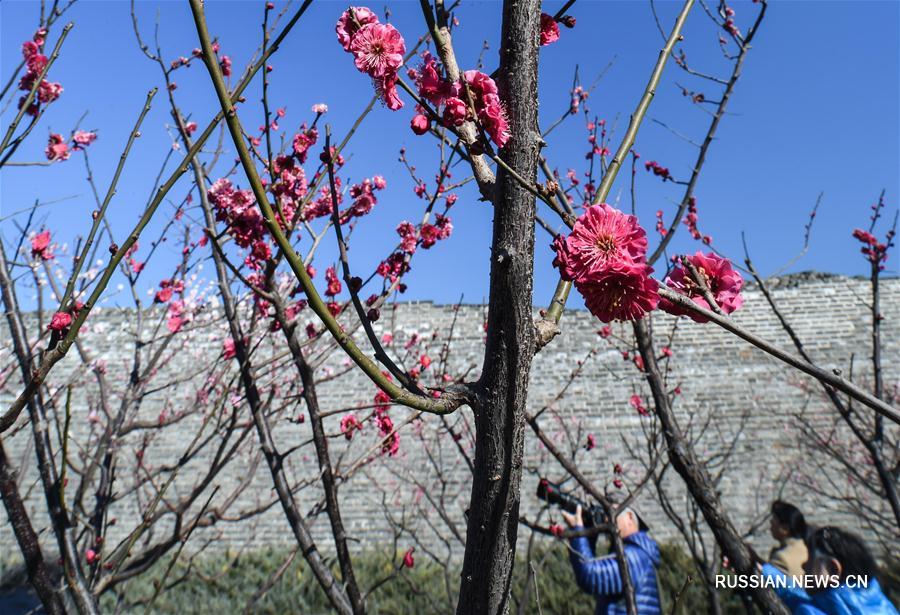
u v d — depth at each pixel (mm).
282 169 3172
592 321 13539
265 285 3270
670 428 4094
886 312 13445
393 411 12133
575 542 5145
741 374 12688
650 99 2123
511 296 1586
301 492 11812
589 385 12531
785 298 13938
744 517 10891
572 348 13133
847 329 13211
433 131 1702
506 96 1640
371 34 1662
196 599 10172
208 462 11844
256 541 11586
